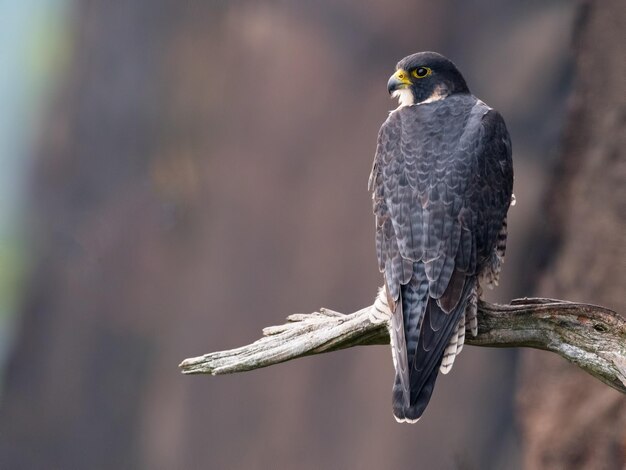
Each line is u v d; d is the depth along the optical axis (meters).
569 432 10.81
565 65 15.26
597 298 10.82
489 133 7.53
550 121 15.35
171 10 18.75
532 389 11.23
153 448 19.39
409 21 16.30
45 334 20.92
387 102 16.56
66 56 21.50
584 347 7.18
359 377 16.94
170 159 18.86
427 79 8.08
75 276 20.48
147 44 19.38
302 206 17.31
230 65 17.88
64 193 20.78
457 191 7.21
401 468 16.59
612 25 10.77
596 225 10.86
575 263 11.02
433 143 7.43
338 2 16.72
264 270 17.62
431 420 16.77
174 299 18.94
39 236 21.20
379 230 7.38
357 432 16.94
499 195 7.43
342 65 16.83
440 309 6.93
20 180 22.38
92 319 20.28
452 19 16.06
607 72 10.83
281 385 17.56
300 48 17.11
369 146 16.77
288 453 17.41
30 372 21.14
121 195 19.80
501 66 15.79
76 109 20.55
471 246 7.15
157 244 19.09
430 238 7.09
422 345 6.79
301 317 7.37
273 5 17.36
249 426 17.84
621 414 10.50
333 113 16.94
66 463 20.78
